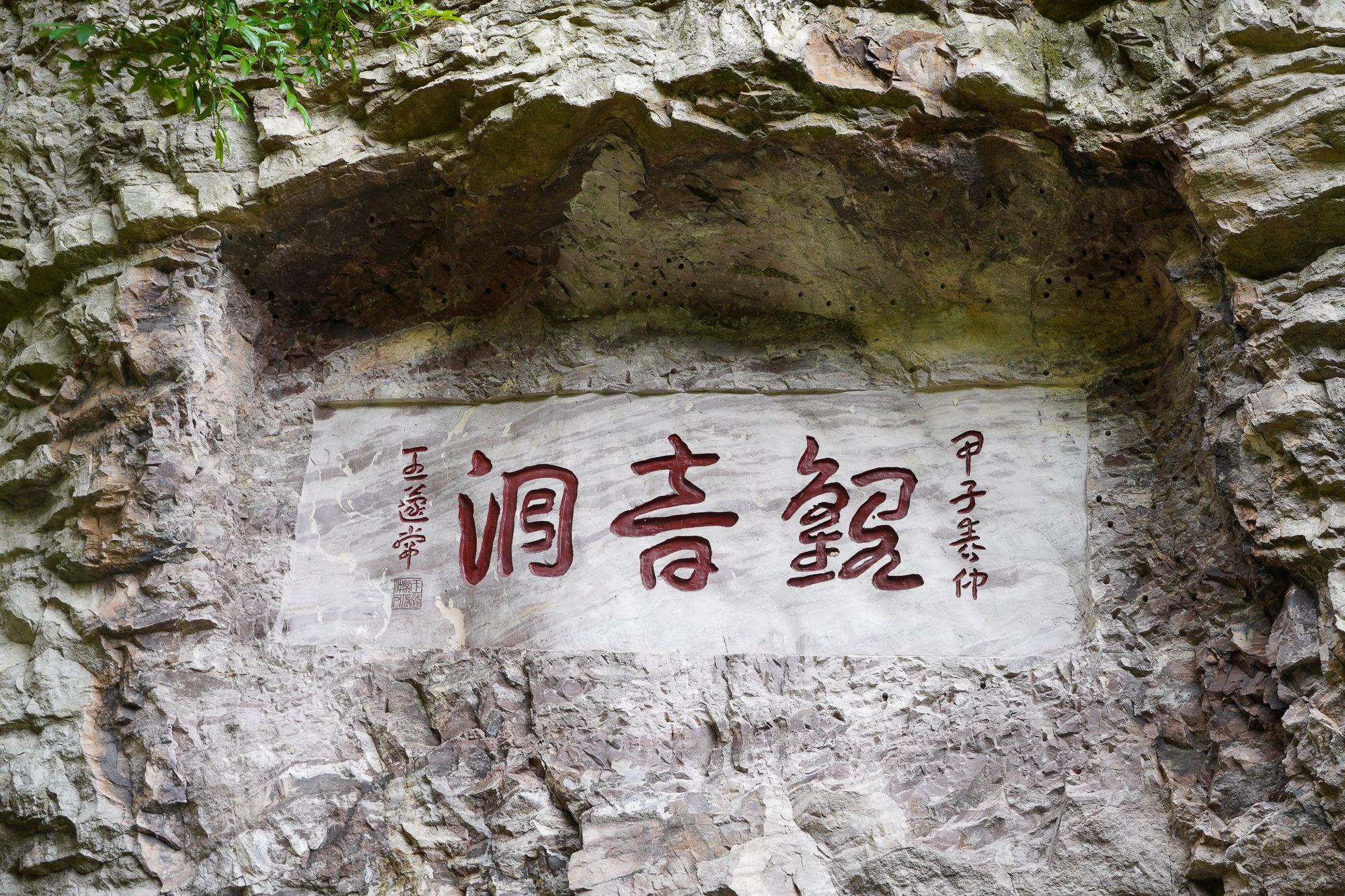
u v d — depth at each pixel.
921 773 5.55
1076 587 5.88
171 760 5.66
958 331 6.46
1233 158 5.51
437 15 6.09
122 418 6.25
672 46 6.07
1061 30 6.01
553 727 5.79
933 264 6.38
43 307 6.67
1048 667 5.73
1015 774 5.52
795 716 5.73
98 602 5.97
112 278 6.51
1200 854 5.04
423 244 6.71
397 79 6.30
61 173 6.88
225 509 6.29
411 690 5.98
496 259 6.65
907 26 6.04
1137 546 5.90
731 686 5.81
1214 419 5.50
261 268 6.69
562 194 6.34
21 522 6.34
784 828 5.42
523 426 6.50
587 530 6.22
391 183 6.38
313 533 6.38
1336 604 4.84
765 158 6.05
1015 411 6.27
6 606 6.07
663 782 5.59
